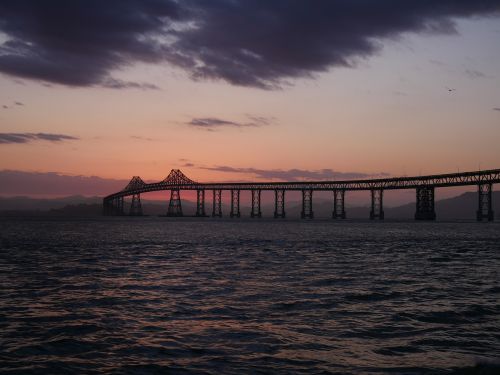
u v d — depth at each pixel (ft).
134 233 413.80
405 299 93.81
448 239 341.62
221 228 559.38
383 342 63.36
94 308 84.89
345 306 86.53
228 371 52.47
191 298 94.73
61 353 58.80
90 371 52.60
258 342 63.31
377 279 124.16
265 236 372.99
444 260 181.37
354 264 164.86
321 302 90.33
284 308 84.64
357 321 74.84
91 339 64.64
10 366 54.19
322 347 61.16
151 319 76.18
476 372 52.16
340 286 111.24
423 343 62.85
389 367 53.88
